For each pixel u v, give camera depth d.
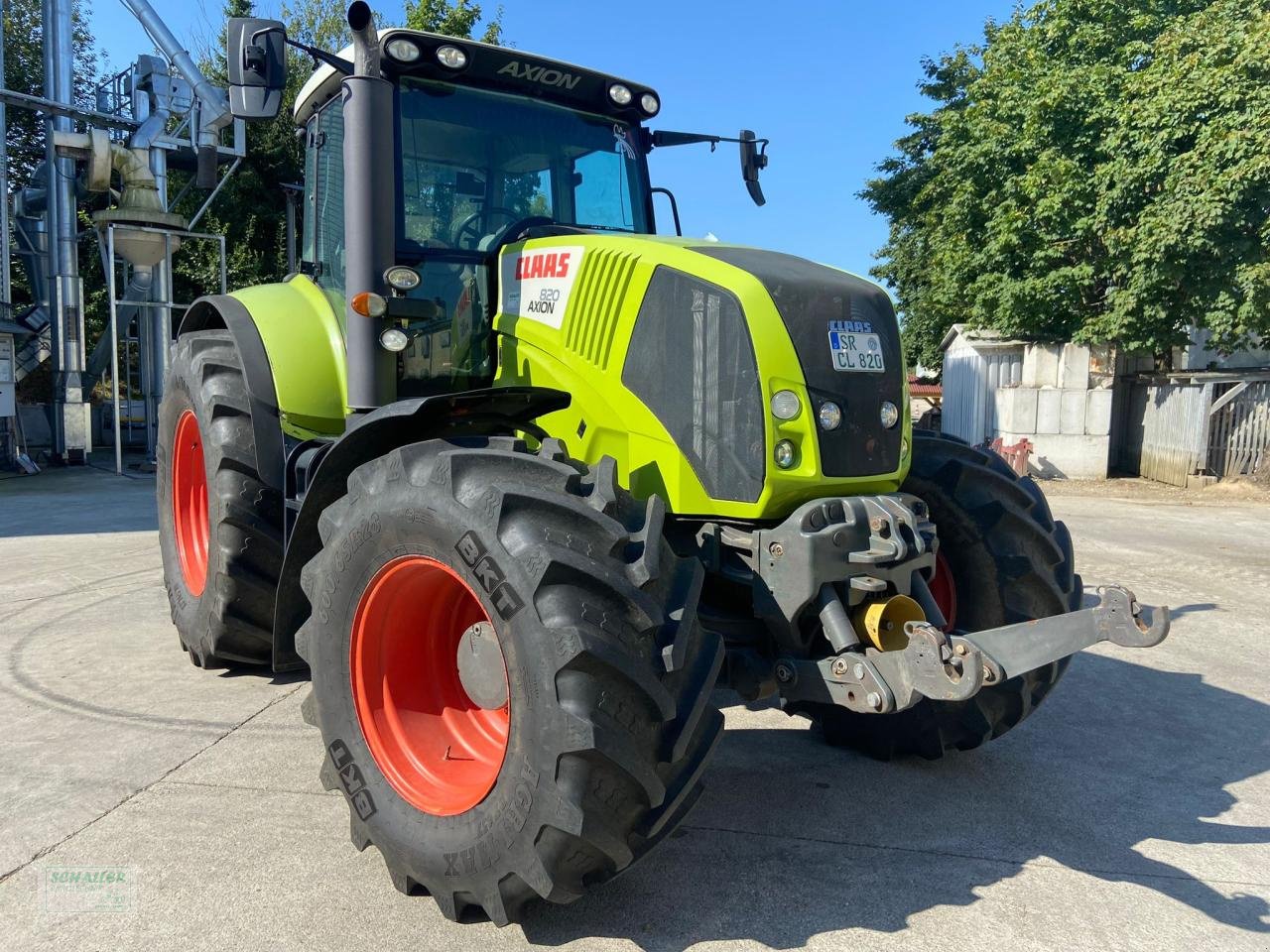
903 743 3.60
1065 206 13.80
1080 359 14.30
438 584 2.78
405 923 2.52
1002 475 3.64
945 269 16.95
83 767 3.49
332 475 3.14
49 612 5.73
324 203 4.37
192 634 4.50
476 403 2.97
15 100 13.34
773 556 2.73
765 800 3.32
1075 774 3.57
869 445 2.92
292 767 3.50
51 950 2.38
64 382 14.88
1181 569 7.34
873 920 2.55
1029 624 2.49
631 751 2.22
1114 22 15.42
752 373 2.75
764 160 4.58
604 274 3.11
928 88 21.12
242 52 3.29
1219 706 4.35
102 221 13.51
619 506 2.49
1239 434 13.03
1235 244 11.80
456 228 3.73
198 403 4.36
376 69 3.28
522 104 3.94
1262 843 3.03
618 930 2.50
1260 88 11.45
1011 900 2.66
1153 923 2.56
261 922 2.51
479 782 2.56
